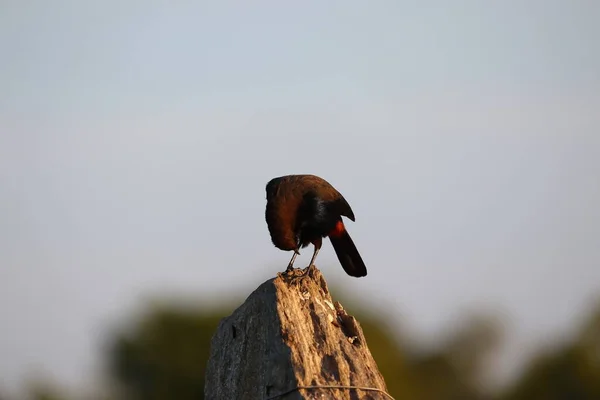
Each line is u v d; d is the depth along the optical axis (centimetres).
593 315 2930
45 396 2909
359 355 1212
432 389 2961
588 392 2955
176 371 2959
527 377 2978
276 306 1200
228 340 1272
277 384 1170
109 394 3000
